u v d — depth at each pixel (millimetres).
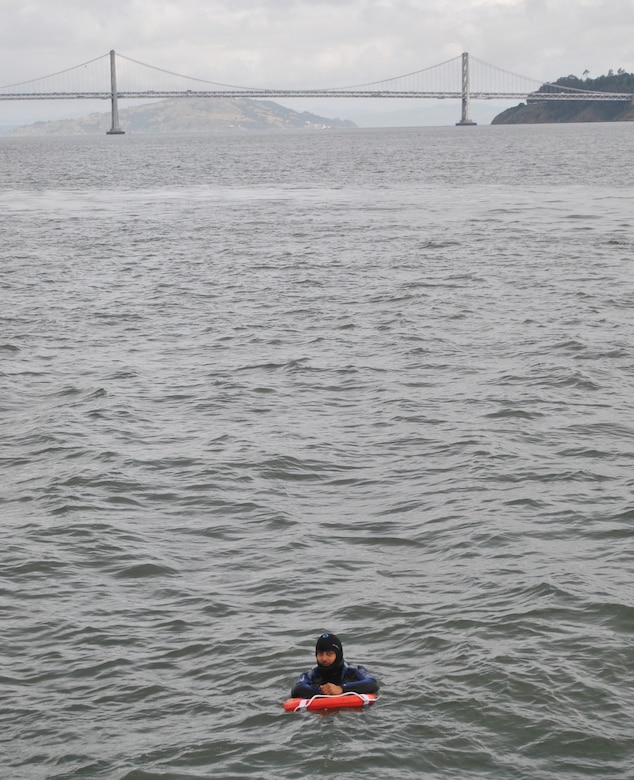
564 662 13102
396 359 29828
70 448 22203
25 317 36875
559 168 121750
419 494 19297
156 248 55875
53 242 59250
